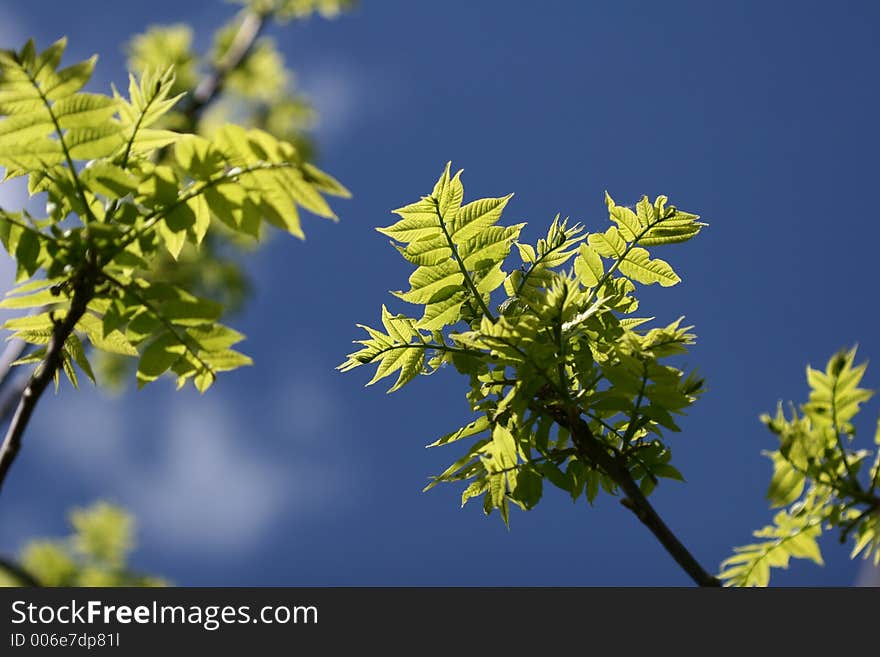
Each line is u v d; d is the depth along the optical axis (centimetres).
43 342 329
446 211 336
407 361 339
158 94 324
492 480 333
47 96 321
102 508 533
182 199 323
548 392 332
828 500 326
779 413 325
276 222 323
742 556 330
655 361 329
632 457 332
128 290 323
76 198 323
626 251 337
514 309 338
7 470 317
